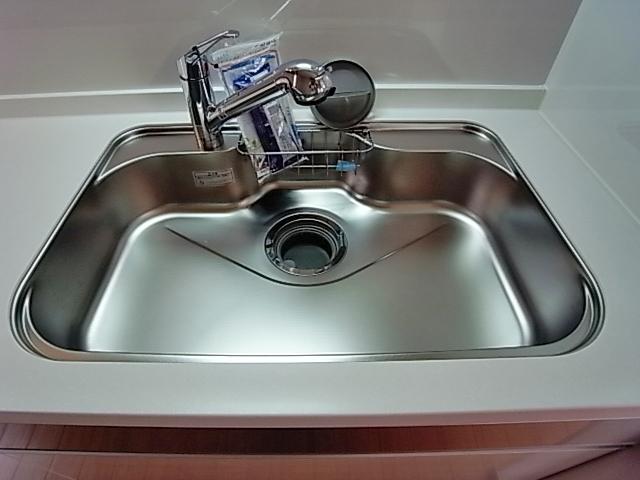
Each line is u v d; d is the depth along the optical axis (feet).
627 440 1.81
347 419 1.49
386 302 2.47
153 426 1.53
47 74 2.74
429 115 2.97
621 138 2.26
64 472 1.99
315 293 2.50
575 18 2.58
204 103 2.54
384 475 1.99
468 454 1.80
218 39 2.38
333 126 2.83
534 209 2.43
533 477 2.17
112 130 2.82
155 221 2.92
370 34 2.68
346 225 2.92
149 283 2.57
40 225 2.21
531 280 2.44
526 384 1.56
